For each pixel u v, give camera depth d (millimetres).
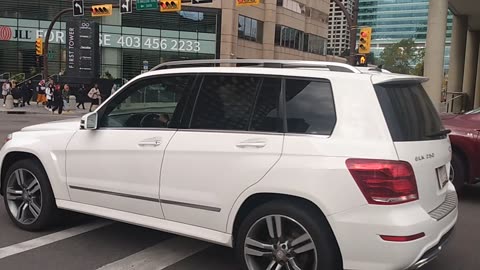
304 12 60812
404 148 3625
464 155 7543
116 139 4707
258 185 3863
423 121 4066
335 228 3596
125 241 5246
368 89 3758
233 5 48344
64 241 5195
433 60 19547
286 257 3844
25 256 4742
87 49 38469
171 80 4602
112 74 46406
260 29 54250
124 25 46344
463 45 30188
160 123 4551
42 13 44688
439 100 19625
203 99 4367
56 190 5180
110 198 4746
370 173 3516
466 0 25562
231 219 4043
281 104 4004
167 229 4406
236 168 3977
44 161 5211
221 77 4355
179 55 47906
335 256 3703
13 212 5555
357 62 21891
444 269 4695
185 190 4238
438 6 19328
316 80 3949
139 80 4777
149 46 47094
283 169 3773
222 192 4043
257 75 4180
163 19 47156
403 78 3986
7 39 44219
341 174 3580
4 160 5617
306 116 3885
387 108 3717
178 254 4902
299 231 3809
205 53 48531
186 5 46750
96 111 4945
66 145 5074
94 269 4465
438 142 4137
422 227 3570
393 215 3492
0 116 24125
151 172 4434
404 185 3547
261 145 3920
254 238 3998
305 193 3672
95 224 5801
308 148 3742
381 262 3504
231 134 4094
